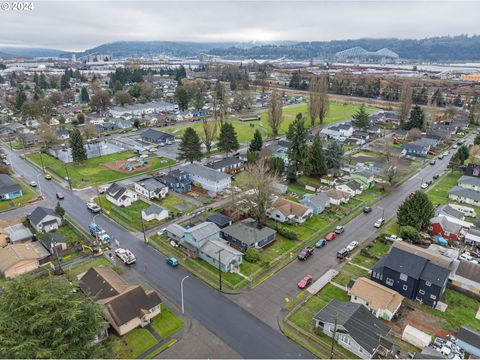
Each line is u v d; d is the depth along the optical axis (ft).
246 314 146.51
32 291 110.01
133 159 346.33
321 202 241.76
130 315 135.54
